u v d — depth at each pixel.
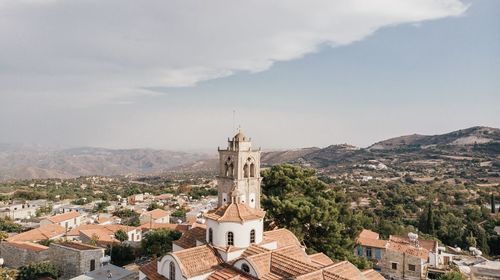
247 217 36.97
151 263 38.66
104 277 46.81
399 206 135.88
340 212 63.91
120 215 134.25
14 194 186.62
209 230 37.91
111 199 188.50
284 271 31.08
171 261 34.38
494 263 70.12
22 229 105.50
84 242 80.81
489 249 98.00
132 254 70.00
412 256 60.31
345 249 57.56
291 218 56.62
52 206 150.75
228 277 31.89
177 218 126.81
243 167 65.38
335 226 56.00
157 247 67.44
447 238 100.19
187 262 33.78
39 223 110.00
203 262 34.38
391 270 62.00
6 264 63.06
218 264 34.75
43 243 73.38
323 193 64.38
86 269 54.78
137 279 47.84
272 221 58.59
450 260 69.56
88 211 143.75
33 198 182.12
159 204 156.88
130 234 93.38
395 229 98.69
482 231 101.81
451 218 115.94
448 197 159.38
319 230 57.75
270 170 69.25
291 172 66.69
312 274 28.81
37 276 52.78
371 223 101.44
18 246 62.09
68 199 183.00
